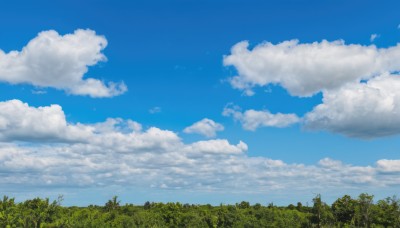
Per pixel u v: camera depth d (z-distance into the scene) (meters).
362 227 83.12
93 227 80.56
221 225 97.38
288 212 102.75
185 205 113.44
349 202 89.00
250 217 99.56
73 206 102.69
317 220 89.00
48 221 73.69
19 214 70.81
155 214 96.25
